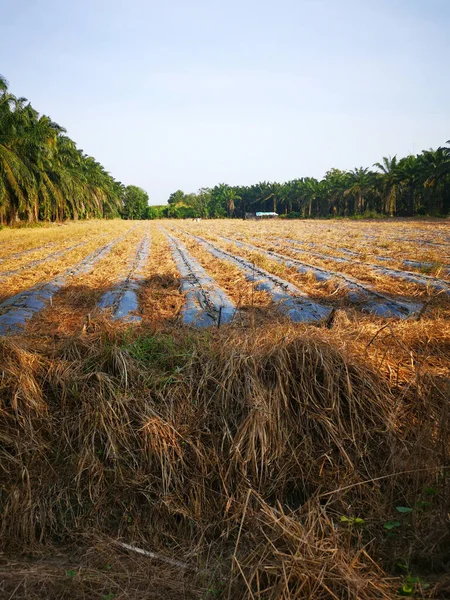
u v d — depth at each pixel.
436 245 18.17
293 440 3.15
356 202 74.19
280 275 11.05
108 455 3.04
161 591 2.33
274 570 2.28
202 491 2.92
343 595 2.19
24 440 3.13
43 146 35.97
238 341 3.94
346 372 3.35
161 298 8.85
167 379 3.47
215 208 112.44
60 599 2.27
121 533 2.76
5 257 15.96
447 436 2.95
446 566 2.35
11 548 2.67
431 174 50.56
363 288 8.88
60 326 6.34
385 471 3.00
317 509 2.66
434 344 4.50
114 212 93.38
